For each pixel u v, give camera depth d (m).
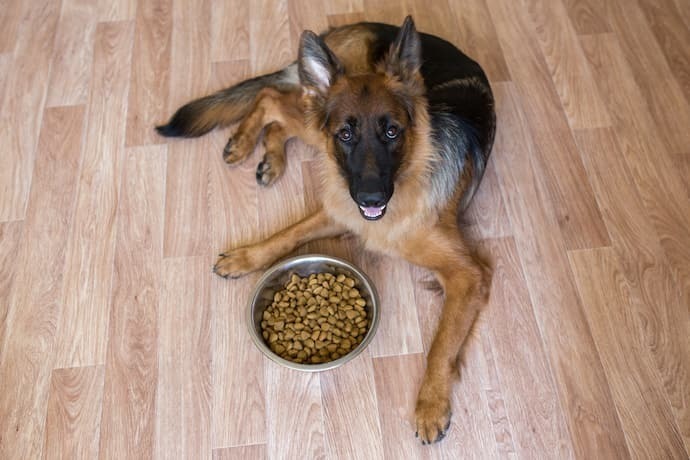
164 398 1.27
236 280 1.38
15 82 1.67
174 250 1.42
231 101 1.54
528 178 1.48
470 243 1.41
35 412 1.26
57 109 1.62
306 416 1.25
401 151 1.23
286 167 1.53
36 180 1.52
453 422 1.23
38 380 1.29
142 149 1.55
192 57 1.70
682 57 1.63
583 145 1.52
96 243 1.43
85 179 1.52
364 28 1.52
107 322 1.35
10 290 1.38
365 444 1.22
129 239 1.44
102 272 1.40
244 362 1.30
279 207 1.48
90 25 1.76
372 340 1.32
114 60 1.70
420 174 1.27
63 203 1.49
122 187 1.50
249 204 1.48
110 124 1.59
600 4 1.73
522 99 1.59
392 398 1.26
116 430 1.25
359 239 1.42
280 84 1.53
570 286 1.35
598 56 1.65
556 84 1.61
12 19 1.78
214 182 1.51
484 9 1.74
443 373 1.23
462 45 1.68
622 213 1.43
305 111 1.28
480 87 1.42
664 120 1.54
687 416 1.22
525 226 1.42
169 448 1.23
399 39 1.19
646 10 1.71
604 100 1.58
